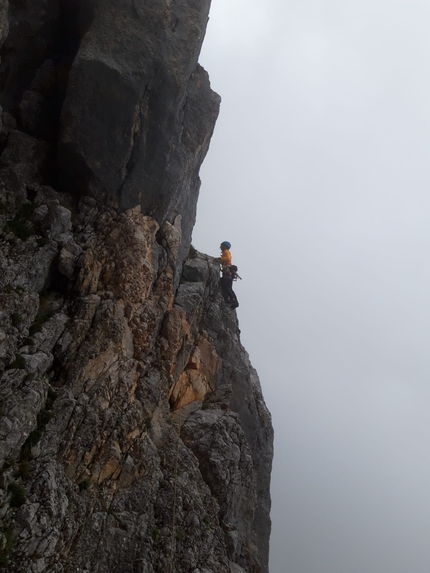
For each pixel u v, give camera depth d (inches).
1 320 478.0
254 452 762.2
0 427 428.1
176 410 668.1
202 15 733.3
